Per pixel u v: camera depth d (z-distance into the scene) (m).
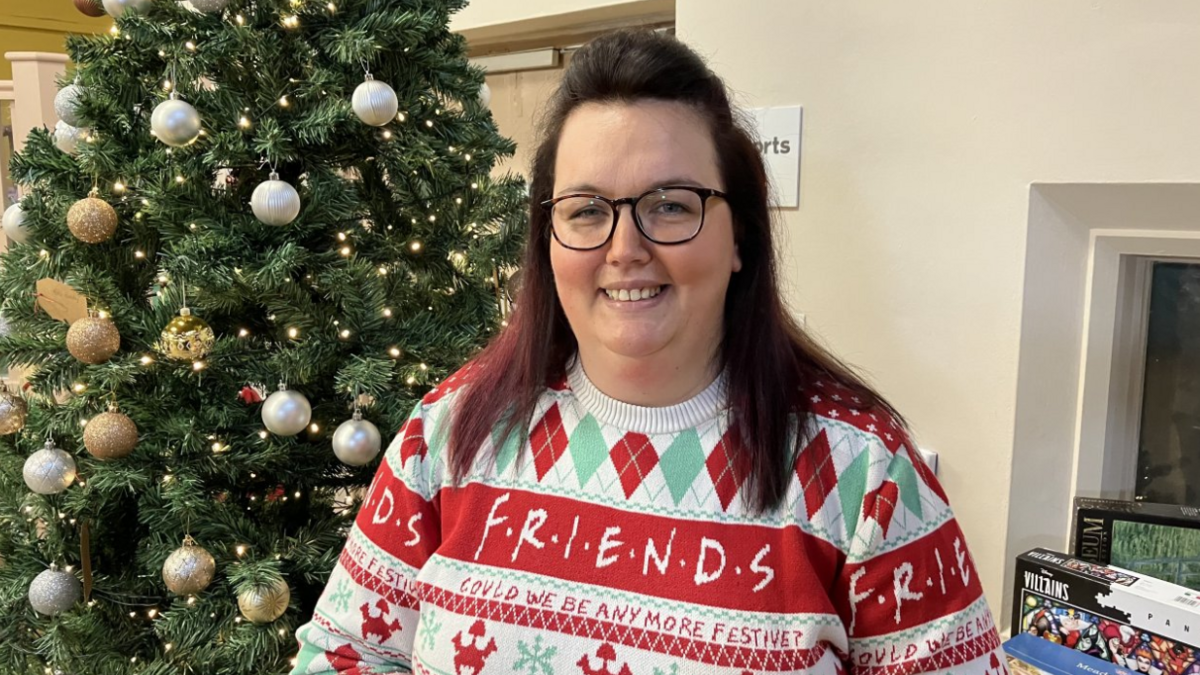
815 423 0.77
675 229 0.73
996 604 1.34
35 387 1.29
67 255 1.31
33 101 2.20
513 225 1.47
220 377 1.32
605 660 0.73
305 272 1.34
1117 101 1.15
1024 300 1.26
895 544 0.73
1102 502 1.18
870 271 1.40
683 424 0.79
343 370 1.27
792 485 0.75
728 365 0.80
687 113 0.74
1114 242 1.25
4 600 1.42
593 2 1.85
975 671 0.72
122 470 1.24
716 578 0.73
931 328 1.35
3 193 2.69
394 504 0.87
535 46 2.26
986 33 1.24
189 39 1.27
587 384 0.84
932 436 1.38
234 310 1.35
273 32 1.28
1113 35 1.14
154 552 1.33
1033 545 1.34
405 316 1.45
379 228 1.47
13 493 1.45
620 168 0.72
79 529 1.41
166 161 1.28
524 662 0.75
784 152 1.46
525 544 0.79
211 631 1.30
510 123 2.44
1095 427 1.32
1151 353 1.30
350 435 1.27
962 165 1.29
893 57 1.33
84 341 1.21
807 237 1.47
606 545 0.76
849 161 1.40
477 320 1.47
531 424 0.84
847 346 1.45
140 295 1.41
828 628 0.72
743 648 0.71
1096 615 1.07
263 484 1.47
